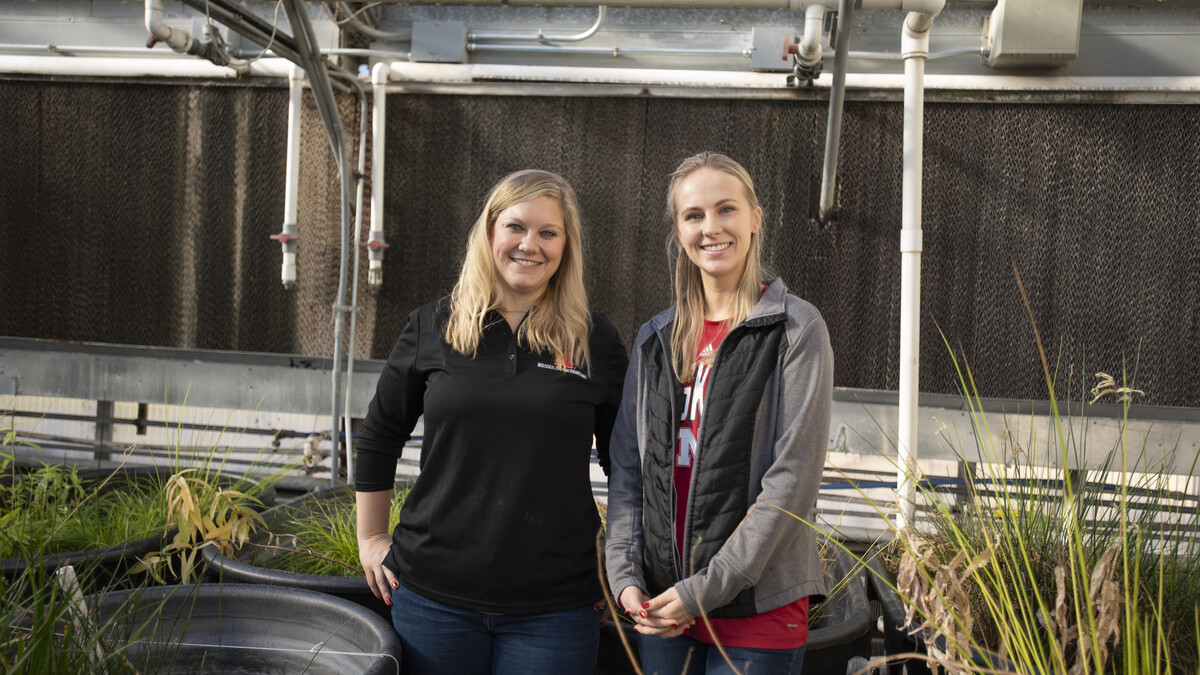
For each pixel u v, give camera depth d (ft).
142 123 11.87
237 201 11.76
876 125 10.65
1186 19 10.16
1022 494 6.85
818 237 10.84
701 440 5.38
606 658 7.07
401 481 10.28
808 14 9.08
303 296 11.72
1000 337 10.52
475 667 5.88
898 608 6.69
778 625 5.23
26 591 6.70
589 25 11.42
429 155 11.47
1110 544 6.40
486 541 5.71
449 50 11.27
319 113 11.21
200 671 6.28
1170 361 10.11
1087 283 10.31
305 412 11.76
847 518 10.70
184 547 7.56
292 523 9.05
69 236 12.08
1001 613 5.15
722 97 10.89
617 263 11.22
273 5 11.57
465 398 5.79
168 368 12.01
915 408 8.73
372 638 6.03
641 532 5.80
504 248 5.96
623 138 11.14
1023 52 9.94
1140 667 5.08
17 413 12.34
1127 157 10.18
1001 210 10.47
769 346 5.35
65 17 11.96
